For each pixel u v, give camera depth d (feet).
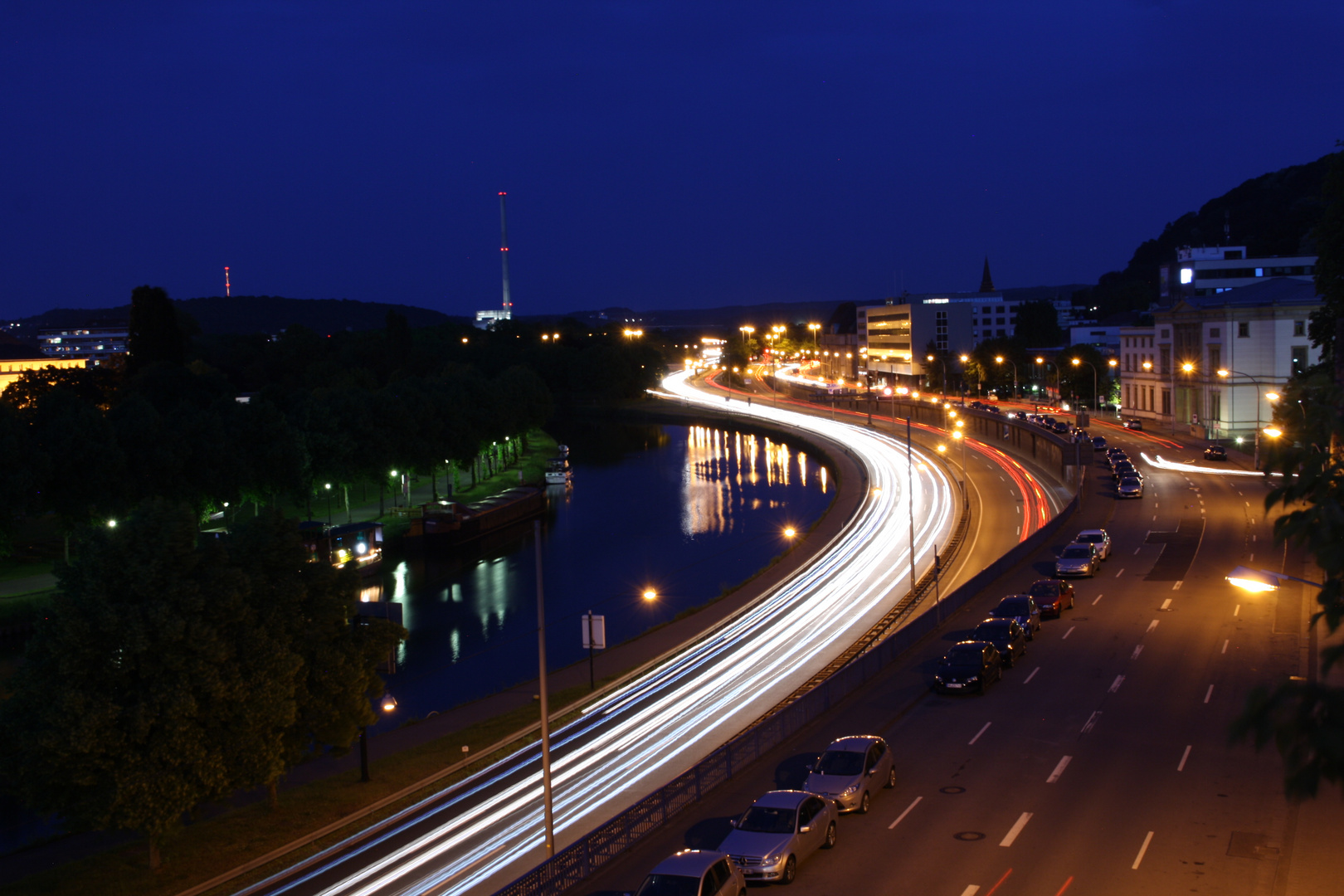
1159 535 278.26
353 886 113.09
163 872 123.65
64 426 294.05
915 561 288.92
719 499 467.11
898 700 156.25
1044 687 158.30
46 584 286.46
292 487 353.31
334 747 153.69
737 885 91.56
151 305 566.77
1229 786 116.37
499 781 145.38
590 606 298.15
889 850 104.17
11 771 123.54
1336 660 31.32
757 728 134.92
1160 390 537.24
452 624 283.38
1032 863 99.09
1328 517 36.58
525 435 596.29
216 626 132.05
